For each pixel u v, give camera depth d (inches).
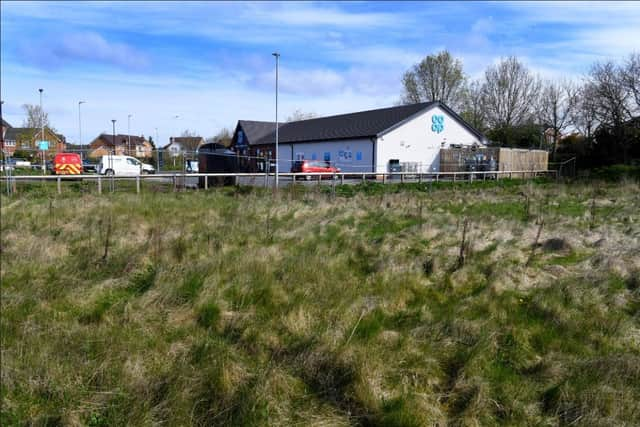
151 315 216.7
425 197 661.9
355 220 451.5
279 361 179.6
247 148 1873.8
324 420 147.8
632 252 317.1
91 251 301.3
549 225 433.1
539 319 217.8
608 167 1198.9
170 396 153.6
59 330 196.2
